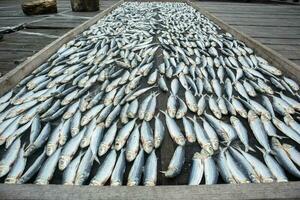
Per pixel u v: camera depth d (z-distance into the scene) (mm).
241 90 3139
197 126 2424
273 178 1864
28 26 5805
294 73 3375
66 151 2121
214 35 5562
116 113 2635
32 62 3654
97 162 2062
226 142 2250
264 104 2848
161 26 6332
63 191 1498
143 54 4270
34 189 1511
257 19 6824
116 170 1918
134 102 2818
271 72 3605
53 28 5812
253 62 3994
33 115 2650
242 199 1472
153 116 2590
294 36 5109
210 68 3773
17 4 9461
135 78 3352
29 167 2031
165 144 2217
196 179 1835
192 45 4836
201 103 2807
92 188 1516
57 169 1991
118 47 4691
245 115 2619
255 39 4895
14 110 2717
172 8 9227
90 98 2955
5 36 5047
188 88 3139
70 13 7773
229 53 4406
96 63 3965
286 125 2494
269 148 2186
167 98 2943
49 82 3344
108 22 6785
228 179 1842
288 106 2789
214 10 8203
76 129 2414
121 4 10000
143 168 1935
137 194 1477
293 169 1956
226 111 2668
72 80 3459
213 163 1963
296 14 7578
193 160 1979
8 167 1995
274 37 5031
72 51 4480
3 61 3729
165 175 1861
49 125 2467
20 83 3289
